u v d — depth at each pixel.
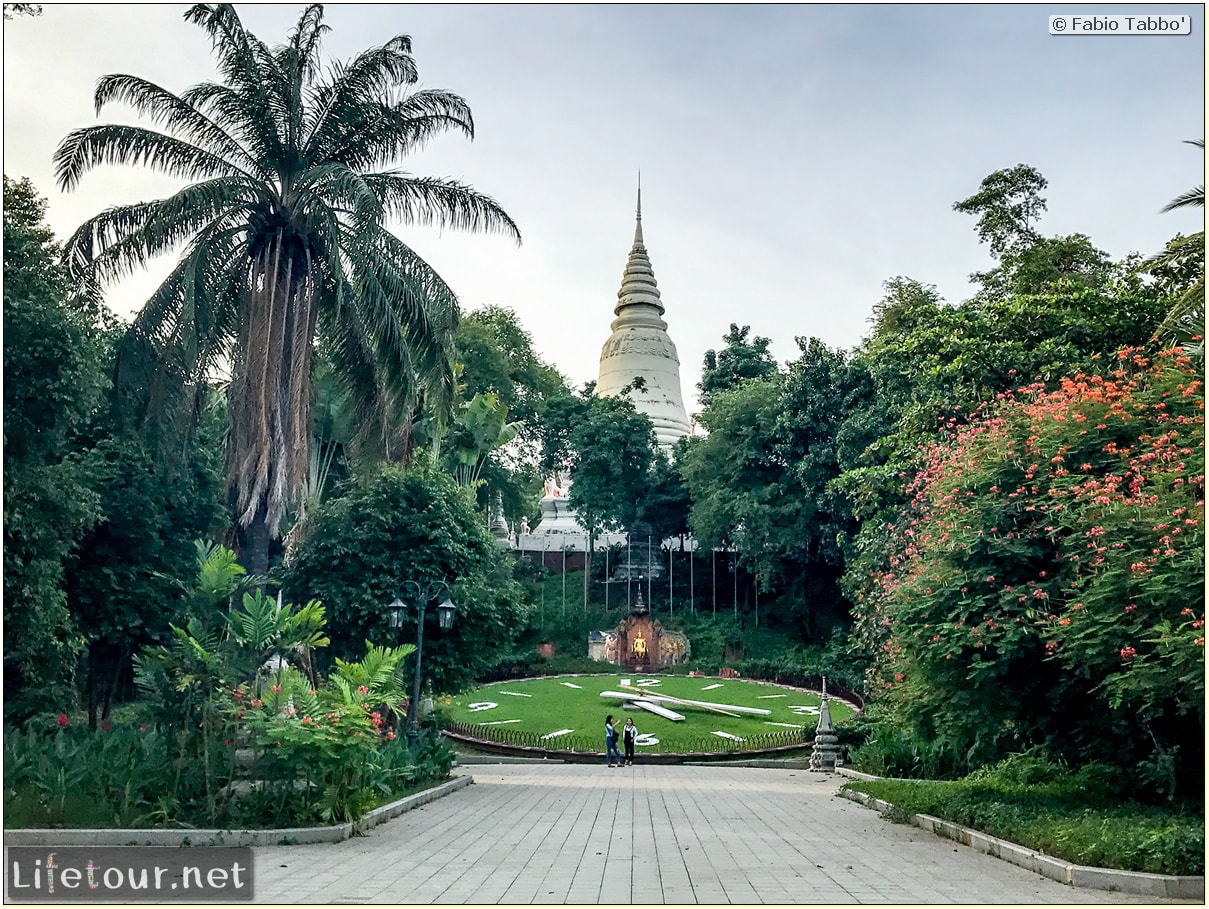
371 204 19.50
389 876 10.27
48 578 17.72
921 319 31.02
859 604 29.06
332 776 13.76
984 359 26.17
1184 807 13.71
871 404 44.16
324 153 21.98
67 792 13.10
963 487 16.03
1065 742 15.83
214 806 13.06
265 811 13.33
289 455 20.14
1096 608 13.11
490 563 27.09
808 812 17.70
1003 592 14.57
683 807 18.06
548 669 50.16
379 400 21.28
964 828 13.91
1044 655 14.52
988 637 14.19
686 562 60.31
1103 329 25.67
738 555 57.31
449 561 24.86
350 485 26.38
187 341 19.33
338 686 14.69
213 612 14.92
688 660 52.69
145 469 24.00
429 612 24.41
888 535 28.52
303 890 9.46
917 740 20.98
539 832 14.11
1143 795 15.18
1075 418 15.32
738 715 39.06
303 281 21.14
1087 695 15.10
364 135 21.97
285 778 13.48
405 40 22.02
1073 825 12.24
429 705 31.22
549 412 60.56
